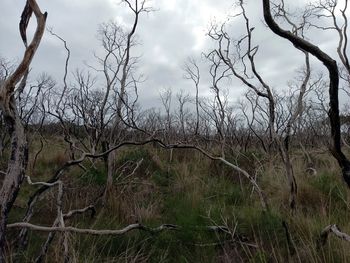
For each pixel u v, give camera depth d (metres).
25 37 2.60
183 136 11.10
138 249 4.37
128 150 8.70
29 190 6.43
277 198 5.89
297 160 8.52
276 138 5.40
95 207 5.55
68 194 5.87
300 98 5.52
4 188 2.28
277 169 7.36
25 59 2.29
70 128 9.95
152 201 6.12
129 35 6.87
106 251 4.30
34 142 11.06
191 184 6.91
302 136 14.62
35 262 3.62
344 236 3.56
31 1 2.34
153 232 4.45
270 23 2.48
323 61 2.51
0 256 2.26
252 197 6.13
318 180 6.45
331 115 2.63
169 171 7.78
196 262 4.09
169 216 5.50
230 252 4.21
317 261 3.56
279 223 4.51
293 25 5.73
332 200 5.62
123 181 6.62
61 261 3.65
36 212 5.23
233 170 7.73
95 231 3.83
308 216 4.83
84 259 3.80
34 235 4.57
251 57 5.58
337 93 2.58
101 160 7.71
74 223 4.94
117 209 5.42
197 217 4.90
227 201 6.11
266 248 4.15
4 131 8.42
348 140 12.66
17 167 2.30
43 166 8.41
